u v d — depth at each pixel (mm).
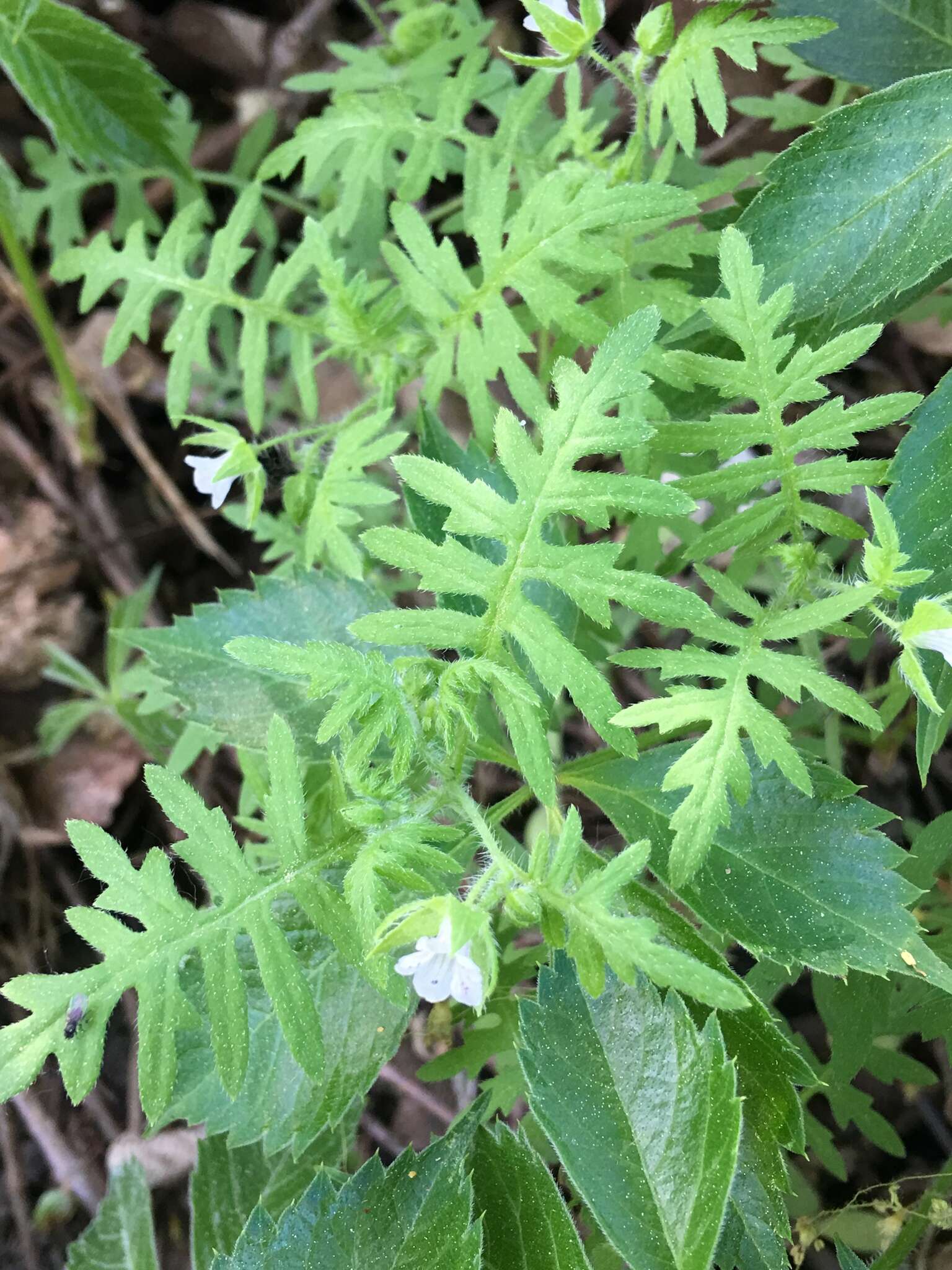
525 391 154
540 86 174
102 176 236
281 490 180
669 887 123
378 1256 133
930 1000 155
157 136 196
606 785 146
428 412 154
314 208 258
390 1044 140
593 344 149
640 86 150
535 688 154
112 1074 226
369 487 156
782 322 141
